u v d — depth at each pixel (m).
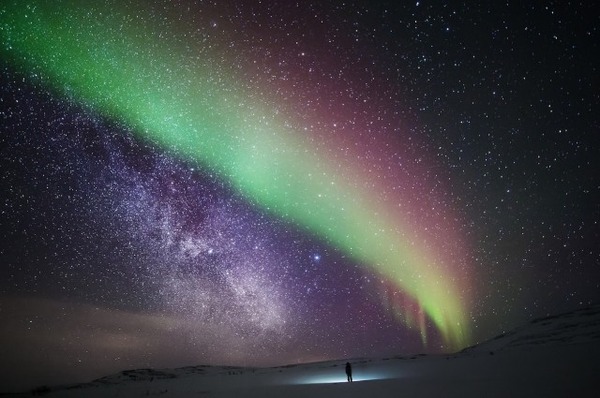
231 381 27.92
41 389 30.20
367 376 24.34
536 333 51.88
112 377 47.38
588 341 35.88
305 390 16.97
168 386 26.77
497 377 15.64
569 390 10.95
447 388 13.36
